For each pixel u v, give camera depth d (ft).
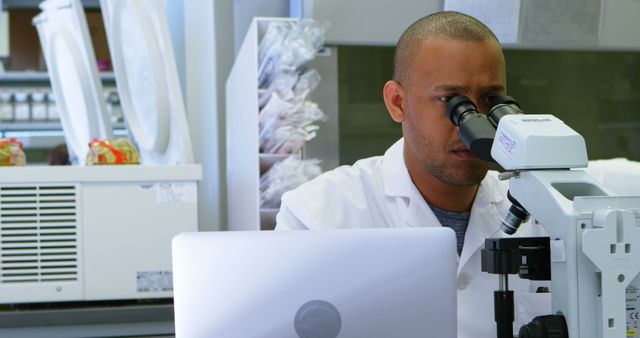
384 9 10.64
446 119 5.99
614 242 4.40
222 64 13.33
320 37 9.15
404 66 6.36
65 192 8.99
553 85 12.41
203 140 14.33
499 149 4.93
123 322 8.99
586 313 4.46
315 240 4.61
